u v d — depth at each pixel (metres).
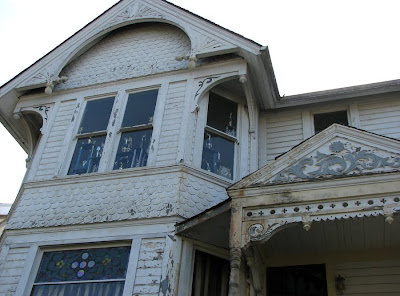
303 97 10.74
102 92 10.79
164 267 7.57
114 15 12.01
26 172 10.70
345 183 6.67
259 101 10.79
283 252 8.45
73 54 11.62
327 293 8.06
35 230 8.77
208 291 7.78
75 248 8.38
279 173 7.14
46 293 8.01
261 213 6.87
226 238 8.02
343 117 10.79
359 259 8.14
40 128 11.69
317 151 7.15
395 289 7.80
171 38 11.48
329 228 7.53
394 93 10.46
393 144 6.80
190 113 9.64
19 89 11.25
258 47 9.71
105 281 7.81
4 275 8.37
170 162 8.96
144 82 10.60
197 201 8.48
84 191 9.03
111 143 9.73
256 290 7.86
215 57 10.38
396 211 6.28
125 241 8.14
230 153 9.78
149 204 8.41
